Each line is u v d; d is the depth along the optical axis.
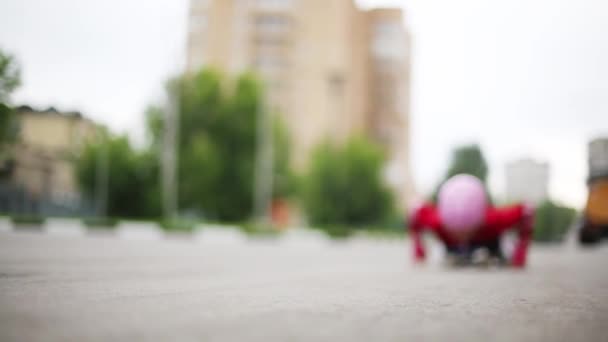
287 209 53.66
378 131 87.94
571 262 12.80
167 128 41.28
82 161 43.34
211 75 45.94
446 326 2.79
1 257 7.59
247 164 43.94
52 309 2.90
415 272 7.91
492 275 7.48
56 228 24.91
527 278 6.88
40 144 33.16
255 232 29.36
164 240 20.69
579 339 2.52
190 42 66.56
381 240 42.94
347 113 68.81
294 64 65.62
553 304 3.94
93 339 2.17
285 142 47.31
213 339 2.27
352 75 78.56
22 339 2.10
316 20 65.94
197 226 28.89
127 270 6.25
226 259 9.96
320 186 53.38
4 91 9.91
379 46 88.56
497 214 9.97
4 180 13.19
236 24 66.31
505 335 2.57
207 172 41.22
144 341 2.17
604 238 17.70
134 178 44.59
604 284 5.99
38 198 35.53
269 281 5.53
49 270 5.73
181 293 4.01
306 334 2.45
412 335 2.50
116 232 25.56
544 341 2.44
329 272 7.37
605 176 16.55
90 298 3.45
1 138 11.95
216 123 44.81
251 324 2.70
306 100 65.06
